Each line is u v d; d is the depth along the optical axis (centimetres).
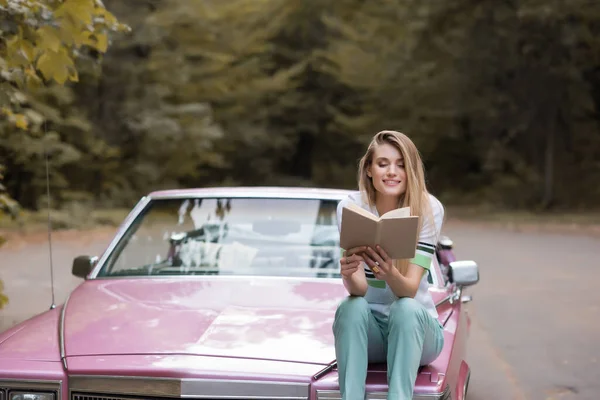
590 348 824
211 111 3825
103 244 1919
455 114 3838
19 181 2920
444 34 3688
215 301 436
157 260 520
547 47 3288
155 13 3478
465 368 430
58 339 390
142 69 3456
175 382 346
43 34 604
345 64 4166
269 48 4294
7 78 629
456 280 517
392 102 4144
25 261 1522
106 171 3403
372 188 377
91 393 355
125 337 383
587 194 3844
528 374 725
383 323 363
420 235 362
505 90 3634
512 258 1641
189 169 3709
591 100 3484
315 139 5372
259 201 551
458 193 4462
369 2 4394
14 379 358
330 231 528
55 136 2803
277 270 500
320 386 345
